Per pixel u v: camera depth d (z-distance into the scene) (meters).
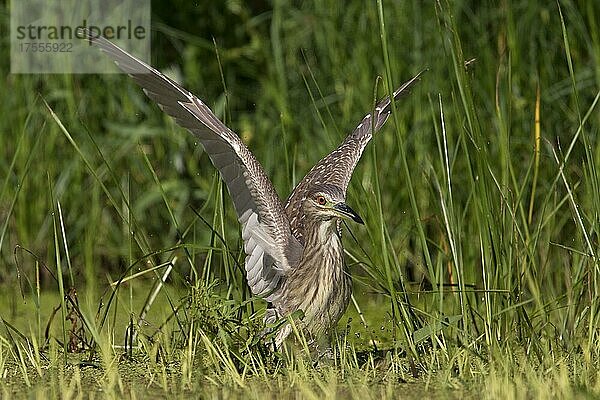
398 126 10.29
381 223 10.19
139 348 11.14
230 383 9.70
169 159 15.64
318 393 9.49
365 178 14.34
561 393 9.24
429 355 10.55
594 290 10.94
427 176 12.07
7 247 14.83
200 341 10.31
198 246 10.48
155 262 14.16
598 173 12.48
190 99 9.72
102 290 14.27
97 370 10.46
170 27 17.12
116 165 15.40
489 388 9.34
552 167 13.76
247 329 10.54
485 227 10.63
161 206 15.42
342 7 15.85
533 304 12.06
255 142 15.65
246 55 16.81
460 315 10.45
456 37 10.48
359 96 14.98
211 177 15.47
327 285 10.48
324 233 10.45
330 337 10.78
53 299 14.00
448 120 14.16
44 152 15.11
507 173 11.10
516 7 14.87
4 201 14.91
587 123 14.08
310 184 10.90
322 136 15.29
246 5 17.23
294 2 16.61
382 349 11.23
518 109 14.27
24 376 10.14
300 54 16.12
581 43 14.80
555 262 12.90
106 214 15.21
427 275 12.61
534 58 14.59
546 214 13.32
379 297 13.57
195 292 10.48
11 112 15.19
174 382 9.90
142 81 9.61
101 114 15.73
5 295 14.16
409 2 15.18
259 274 10.50
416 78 11.73
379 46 15.16
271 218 10.16
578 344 10.71
